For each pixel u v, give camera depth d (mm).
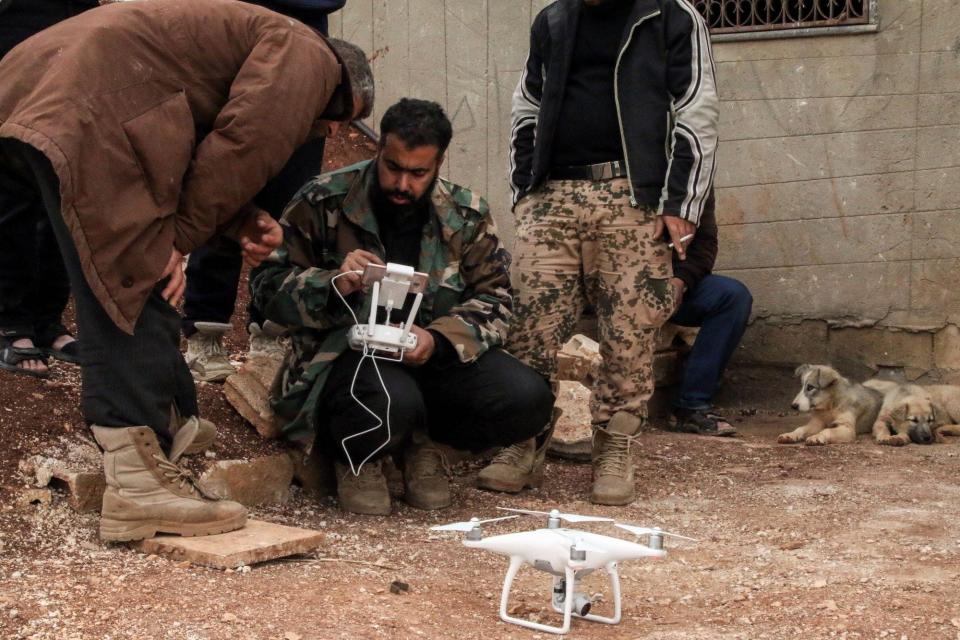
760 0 6988
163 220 3213
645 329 4590
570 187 4586
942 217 6777
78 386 4223
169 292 3334
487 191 7125
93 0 4273
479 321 4152
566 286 4648
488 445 4359
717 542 4082
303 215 4051
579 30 4570
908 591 3379
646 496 4785
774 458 5758
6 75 3279
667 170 4504
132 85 3189
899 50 6711
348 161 7070
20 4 4121
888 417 6441
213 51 3336
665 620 3148
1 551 3293
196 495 3473
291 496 4289
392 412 3984
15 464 3654
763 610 3213
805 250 6977
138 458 3363
